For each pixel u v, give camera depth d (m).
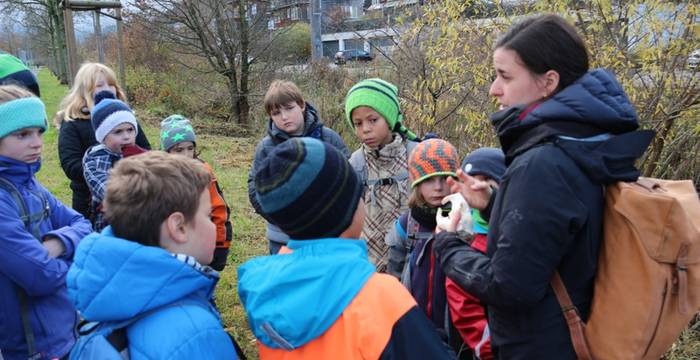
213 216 3.26
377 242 2.91
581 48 1.61
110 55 18.16
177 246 1.48
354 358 1.25
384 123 2.89
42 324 2.11
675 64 3.36
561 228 1.43
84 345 1.38
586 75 1.57
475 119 4.36
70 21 11.25
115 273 1.34
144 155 1.55
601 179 1.46
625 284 1.43
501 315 1.64
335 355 1.27
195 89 15.24
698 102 3.39
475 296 1.65
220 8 13.62
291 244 1.44
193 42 14.27
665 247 1.39
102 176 3.14
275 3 14.22
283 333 1.31
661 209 1.38
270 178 1.38
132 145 3.19
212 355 1.34
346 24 8.86
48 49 40.25
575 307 1.52
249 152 10.55
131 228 1.43
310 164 1.35
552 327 1.54
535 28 1.61
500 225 1.54
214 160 9.69
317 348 1.30
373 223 2.92
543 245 1.44
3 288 2.02
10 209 2.07
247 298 1.42
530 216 1.44
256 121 11.68
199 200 1.52
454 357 1.40
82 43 20.78
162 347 1.29
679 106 3.40
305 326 1.29
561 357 1.54
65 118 3.75
